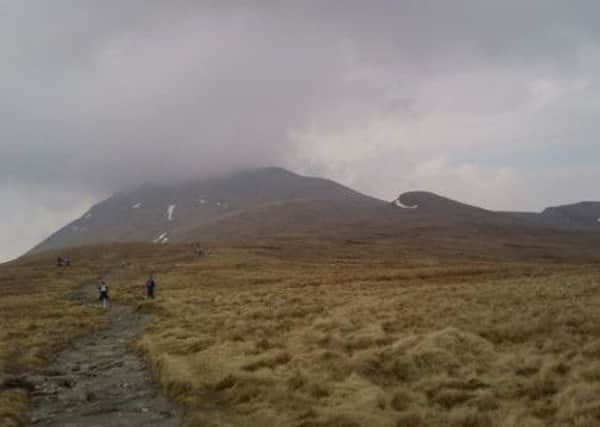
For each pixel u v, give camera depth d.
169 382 19.38
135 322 39.97
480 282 57.38
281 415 15.59
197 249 143.00
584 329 23.95
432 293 41.72
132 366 23.62
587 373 17.12
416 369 19.55
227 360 22.02
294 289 56.75
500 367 19.11
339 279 72.56
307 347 23.88
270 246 164.00
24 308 47.78
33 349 26.36
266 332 28.97
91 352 27.58
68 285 77.81
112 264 119.06
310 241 186.88
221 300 47.69
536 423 13.82
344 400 16.56
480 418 14.51
